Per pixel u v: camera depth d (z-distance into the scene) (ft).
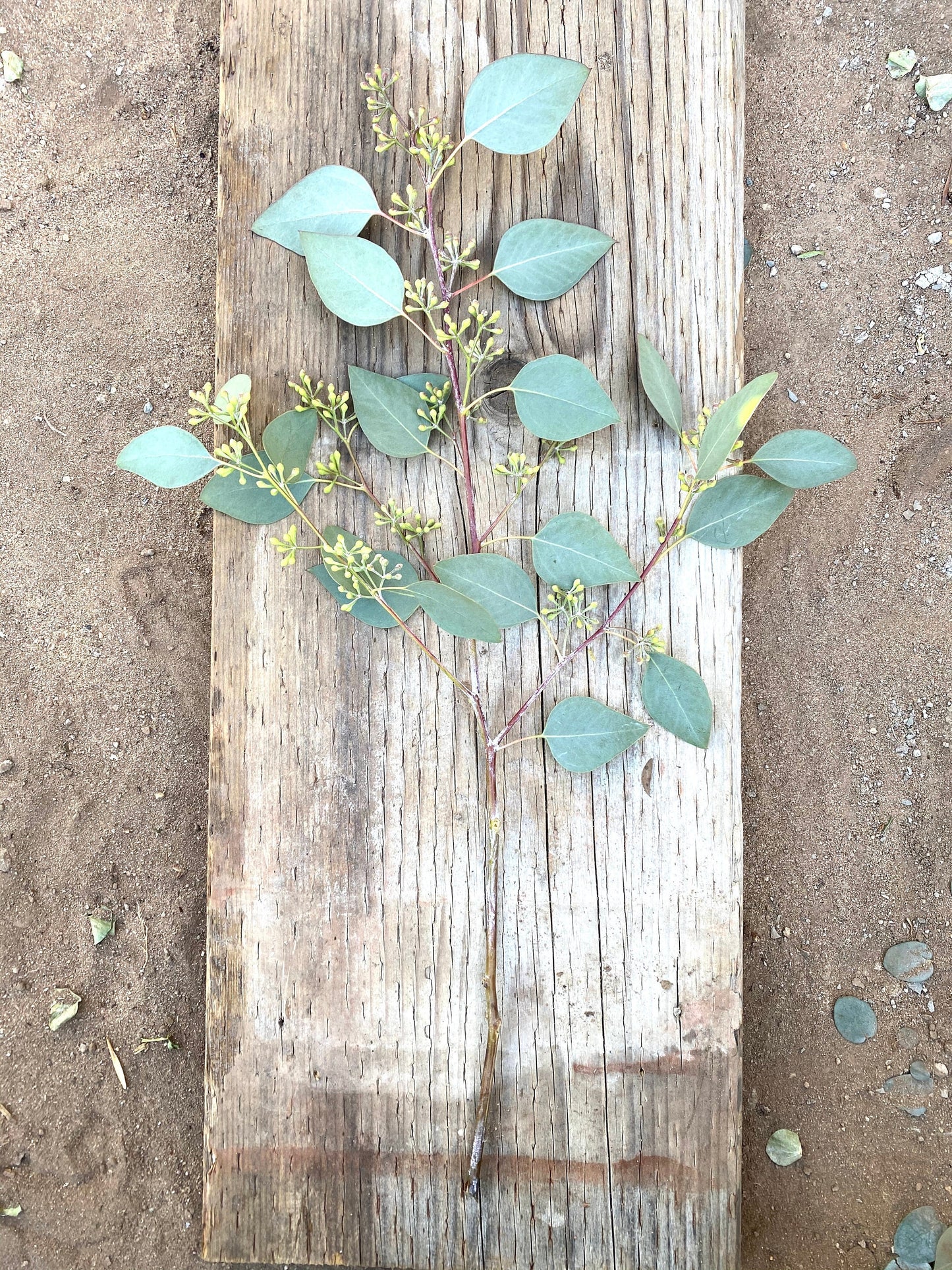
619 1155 1.78
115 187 2.12
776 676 2.09
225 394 1.63
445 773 1.80
